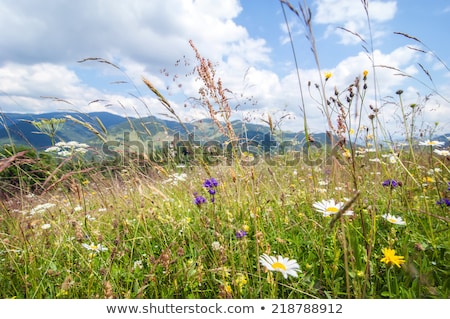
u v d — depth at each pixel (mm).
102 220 2904
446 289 1488
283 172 4000
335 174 2475
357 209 2182
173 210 2924
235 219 2305
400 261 1436
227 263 1847
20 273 1856
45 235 2455
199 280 1686
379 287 1628
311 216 2463
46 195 2729
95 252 2123
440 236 1971
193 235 2164
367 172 2939
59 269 2029
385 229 2141
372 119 2373
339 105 2047
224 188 2688
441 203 2273
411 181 2855
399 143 2980
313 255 1908
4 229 2482
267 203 2607
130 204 3033
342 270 1753
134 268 1980
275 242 2123
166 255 1724
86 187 2973
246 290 1602
